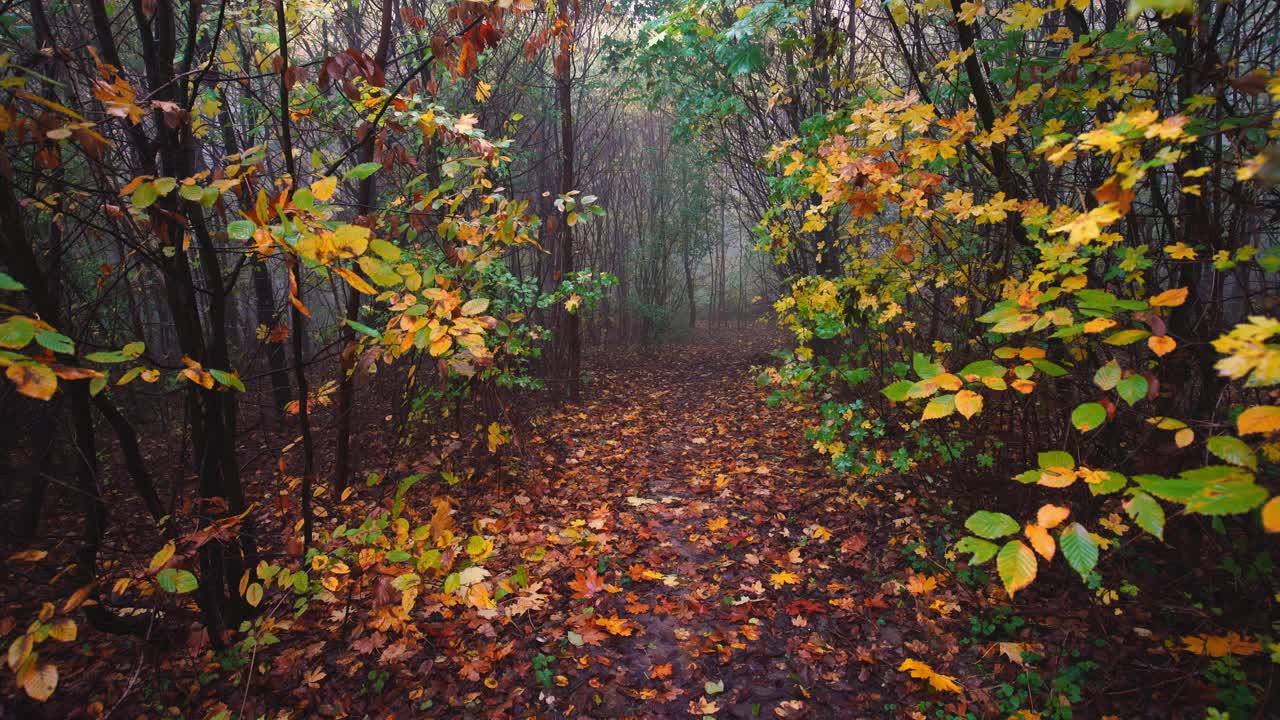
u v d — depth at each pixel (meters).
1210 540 2.57
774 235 4.01
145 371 1.81
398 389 5.79
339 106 4.23
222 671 2.86
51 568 3.08
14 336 1.22
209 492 2.81
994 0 4.15
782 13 3.28
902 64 4.65
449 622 3.28
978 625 2.95
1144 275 2.72
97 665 2.86
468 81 6.75
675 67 7.16
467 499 5.04
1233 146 2.04
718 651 3.04
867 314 3.81
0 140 1.80
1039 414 3.19
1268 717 2.07
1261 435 2.14
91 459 2.40
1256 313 1.91
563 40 3.24
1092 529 2.78
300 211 1.73
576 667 2.96
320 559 2.62
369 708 2.69
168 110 1.96
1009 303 1.57
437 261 3.94
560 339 9.17
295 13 3.71
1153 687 2.42
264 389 6.39
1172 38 2.29
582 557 4.04
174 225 2.41
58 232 3.26
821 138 3.35
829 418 3.86
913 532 3.87
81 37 3.81
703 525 4.57
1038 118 3.16
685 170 16.11
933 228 3.09
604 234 16.14
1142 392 1.28
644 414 8.73
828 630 3.14
